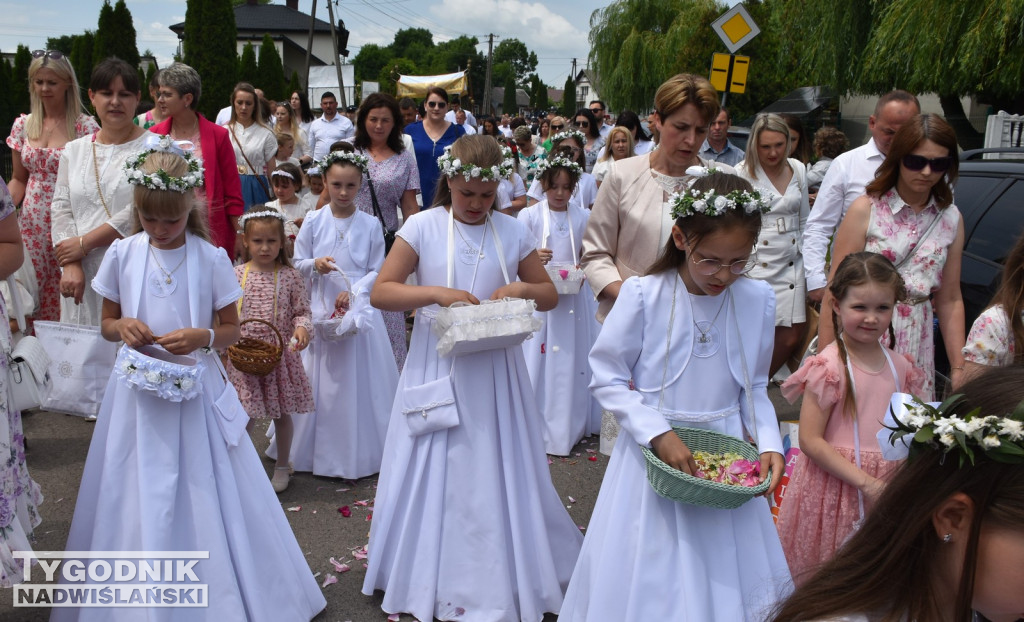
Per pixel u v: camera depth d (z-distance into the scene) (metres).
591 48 28.53
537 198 8.32
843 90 14.05
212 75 23.19
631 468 2.68
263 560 3.13
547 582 3.41
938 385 4.91
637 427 2.55
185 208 3.03
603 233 4.09
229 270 3.26
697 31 23.84
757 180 5.18
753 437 2.70
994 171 5.25
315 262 4.92
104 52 21.52
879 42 11.53
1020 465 1.14
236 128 8.19
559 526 3.61
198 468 2.98
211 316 3.23
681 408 2.71
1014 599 1.17
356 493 4.72
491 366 3.38
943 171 3.52
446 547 3.35
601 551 2.69
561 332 5.45
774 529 2.67
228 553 2.99
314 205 7.75
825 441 3.04
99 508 2.92
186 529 2.95
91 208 4.91
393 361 5.12
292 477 4.95
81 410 4.46
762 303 2.74
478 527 3.34
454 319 3.12
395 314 5.53
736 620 2.45
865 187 4.12
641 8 27.12
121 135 4.98
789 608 1.37
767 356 2.77
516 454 3.46
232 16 23.22
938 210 3.70
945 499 1.20
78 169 4.92
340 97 37.97
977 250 5.02
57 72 5.11
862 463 3.03
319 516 4.40
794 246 5.22
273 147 8.34
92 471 3.01
